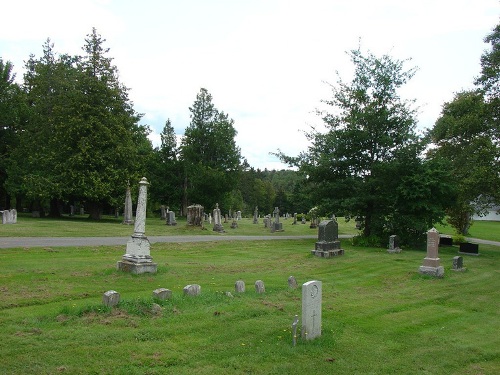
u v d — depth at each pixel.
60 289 12.58
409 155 29.98
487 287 17.89
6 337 8.27
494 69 29.03
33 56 51.53
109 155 41.34
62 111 41.28
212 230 38.28
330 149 32.66
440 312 13.48
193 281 15.32
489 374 8.75
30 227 28.73
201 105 66.00
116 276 15.12
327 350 9.20
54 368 7.17
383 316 12.46
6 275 13.80
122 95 49.03
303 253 25.72
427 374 8.49
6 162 46.69
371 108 30.83
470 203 35.62
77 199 49.69
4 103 47.62
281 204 108.50
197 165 62.53
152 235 30.61
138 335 8.95
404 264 22.75
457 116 39.06
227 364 8.02
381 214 30.94
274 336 9.72
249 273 17.91
